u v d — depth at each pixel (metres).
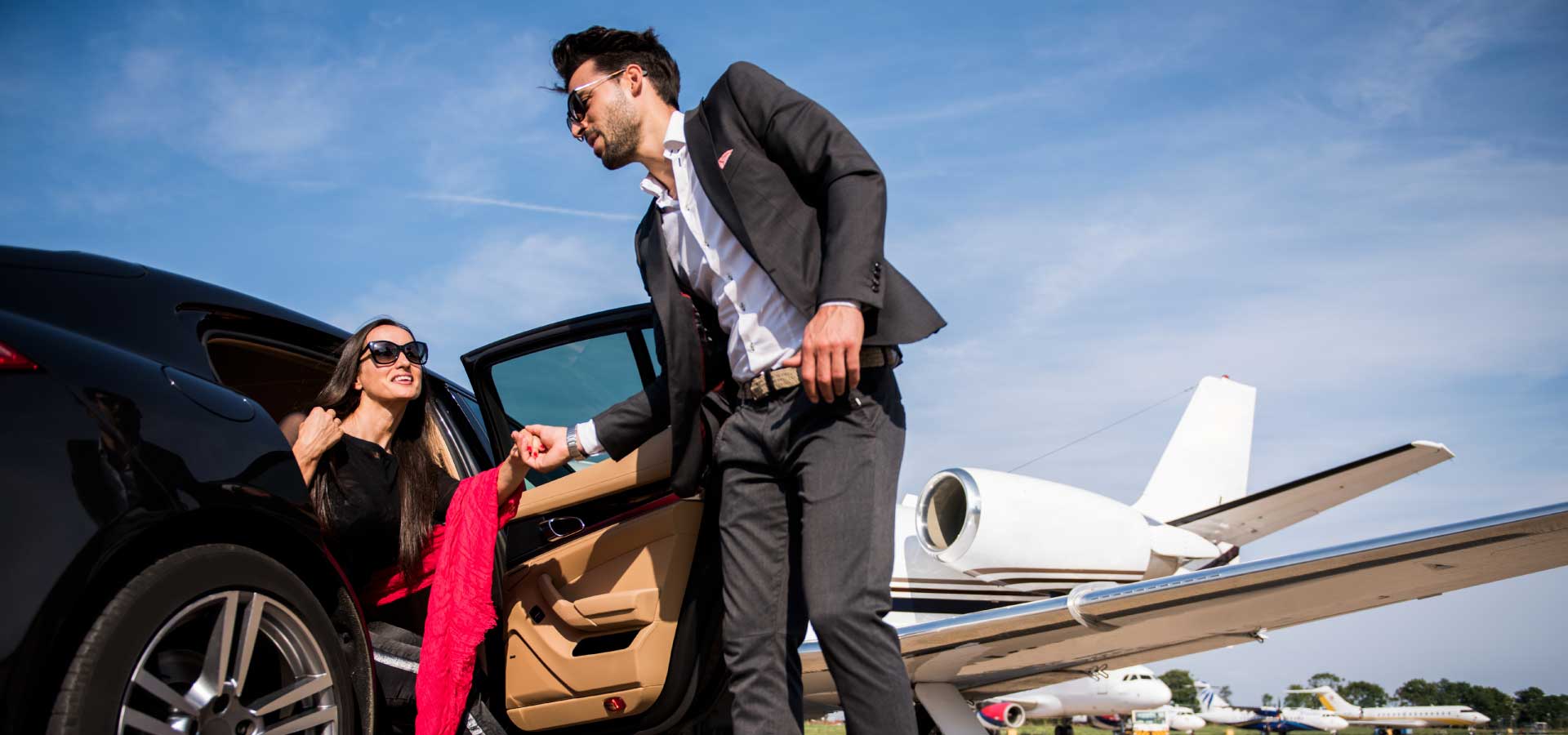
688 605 2.45
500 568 2.55
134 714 1.47
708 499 2.37
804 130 1.80
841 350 1.65
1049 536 5.71
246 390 2.76
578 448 2.25
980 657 4.50
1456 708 58.84
